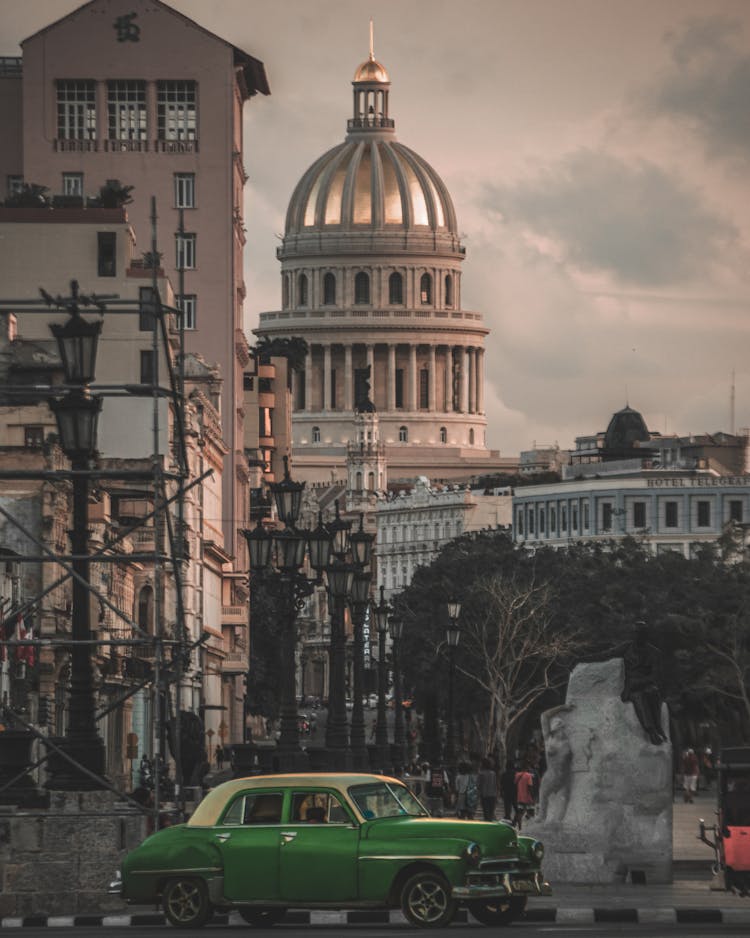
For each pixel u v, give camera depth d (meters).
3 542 146.38
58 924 69.31
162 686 87.44
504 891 66.25
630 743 87.81
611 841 87.19
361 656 141.25
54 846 71.38
